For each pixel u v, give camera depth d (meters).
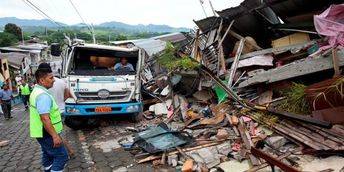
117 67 11.15
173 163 6.45
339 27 7.46
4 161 7.72
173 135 7.62
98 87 10.50
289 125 6.75
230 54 11.43
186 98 11.88
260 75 8.48
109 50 10.97
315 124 6.21
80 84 10.42
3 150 8.92
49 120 4.75
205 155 6.30
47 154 5.26
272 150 6.21
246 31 11.77
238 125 7.36
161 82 13.89
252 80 8.68
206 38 12.27
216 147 6.67
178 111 10.82
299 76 8.27
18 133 11.55
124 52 11.23
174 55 14.93
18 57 41.38
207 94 11.09
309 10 10.27
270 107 7.59
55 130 4.82
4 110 16.73
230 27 11.26
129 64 11.30
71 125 10.97
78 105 10.38
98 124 11.40
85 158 7.36
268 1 10.01
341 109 6.19
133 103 10.80
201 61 11.41
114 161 7.02
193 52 12.67
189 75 11.23
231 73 9.75
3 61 33.69
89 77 10.50
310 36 9.77
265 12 11.27
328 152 5.58
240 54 10.24
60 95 7.48
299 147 6.12
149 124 10.57
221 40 10.96
